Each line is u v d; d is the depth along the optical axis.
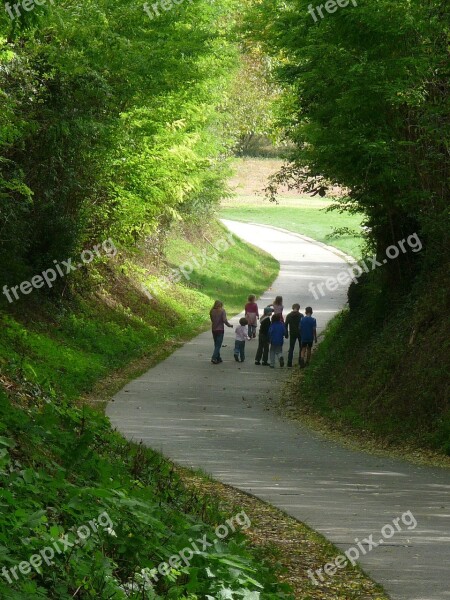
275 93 87.12
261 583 13.96
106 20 42.94
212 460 30.52
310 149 42.50
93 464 16.61
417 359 39.41
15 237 49.88
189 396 48.25
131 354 60.81
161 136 59.94
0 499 12.15
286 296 101.44
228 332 80.44
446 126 37.03
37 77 45.41
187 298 89.38
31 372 24.36
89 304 64.44
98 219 62.00
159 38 47.19
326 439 37.44
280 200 193.50
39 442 16.09
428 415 36.09
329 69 37.28
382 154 37.75
